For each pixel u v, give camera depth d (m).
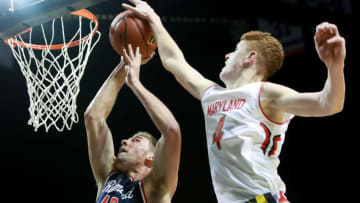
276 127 1.79
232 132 1.78
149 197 2.52
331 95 1.51
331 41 1.47
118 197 2.55
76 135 6.38
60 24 5.71
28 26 3.01
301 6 6.96
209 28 7.05
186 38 7.00
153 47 2.62
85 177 6.22
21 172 6.13
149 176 2.56
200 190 6.32
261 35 2.07
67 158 6.29
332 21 6.89
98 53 6.57
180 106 6.77
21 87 6.31
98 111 2.86
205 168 6.46
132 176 2.69
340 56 1.47
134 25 2.53
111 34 2.59
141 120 6.56
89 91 6.47
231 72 2.04
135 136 2.91
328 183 6.43
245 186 1.71
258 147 1.76
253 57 2.01
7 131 6.23
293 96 1.67
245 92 1.84
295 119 6.86
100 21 6.60
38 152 6.27
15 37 3.35
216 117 1.89
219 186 1.79
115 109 6.61
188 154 6.54
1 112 6.24
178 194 6.28
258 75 2.00
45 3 2.86
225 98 1.90
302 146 6.70
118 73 2.98
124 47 2.56
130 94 6.70
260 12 7.02
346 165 6.46
